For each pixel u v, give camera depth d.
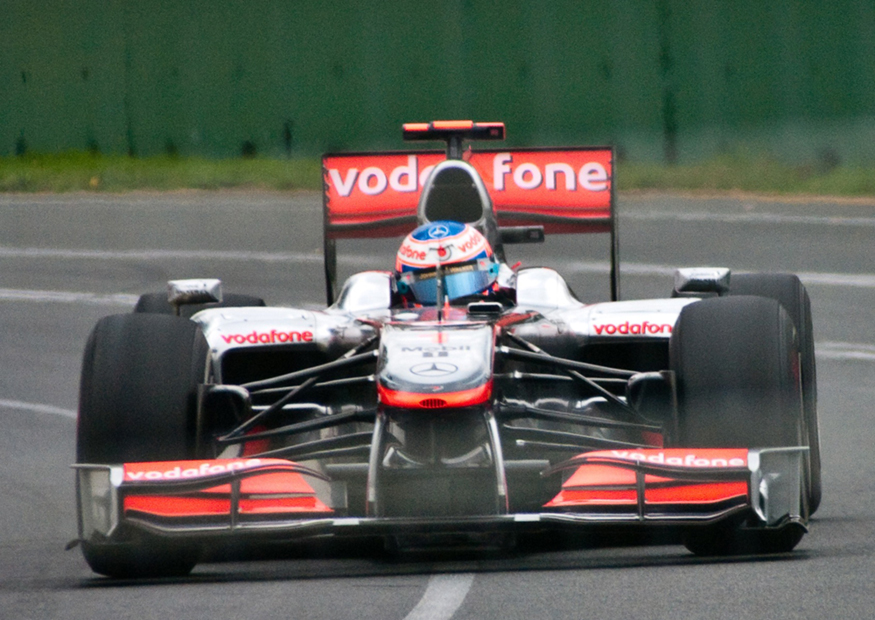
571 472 21.00
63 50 121.56
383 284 27.27
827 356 45.91
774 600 17.83
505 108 111.56
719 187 99.88
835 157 104.38
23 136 122.50
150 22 120.94
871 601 17.66
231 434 22.86
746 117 107.56
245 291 60.22
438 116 113.50
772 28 107.38
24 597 19.69
